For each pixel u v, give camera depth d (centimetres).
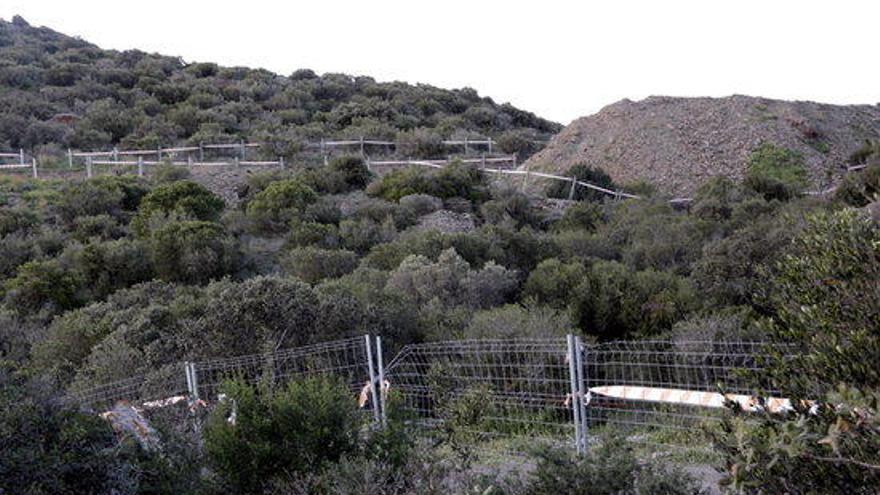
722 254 1588
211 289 1717
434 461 596
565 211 2948
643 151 4050
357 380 1042
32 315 1798
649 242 2228
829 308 388
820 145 4003
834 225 413
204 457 643
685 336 1117
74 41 7262
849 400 313
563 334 1288
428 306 1553
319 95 5966
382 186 3123
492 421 783
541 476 528
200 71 6300
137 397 980
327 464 602
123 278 2098
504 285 1798
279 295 1296
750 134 4022
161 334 1360
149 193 2775
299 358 1073
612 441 559
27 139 3928
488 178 3534
